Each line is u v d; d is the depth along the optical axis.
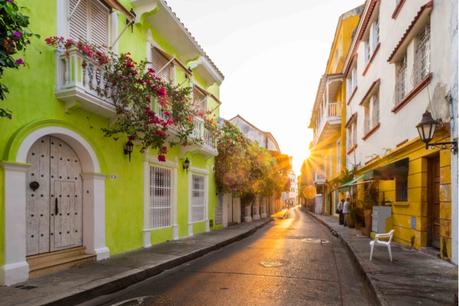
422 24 9.18
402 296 5.29
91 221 8.10
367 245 10.56
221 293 6.05
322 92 26.23
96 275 6.63
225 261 9.09
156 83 8.90
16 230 6.11
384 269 7.04
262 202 31.66
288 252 10.61
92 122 8.21
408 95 9.73
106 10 8.98
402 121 10.56
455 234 7.25
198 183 15.45
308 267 8.28
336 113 23.30
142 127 8.65
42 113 6.84
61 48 7.27
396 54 10.98
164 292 6.16
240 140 18.64
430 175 8.98
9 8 4.93
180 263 8.66
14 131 6.26
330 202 33.31
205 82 16.50
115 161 9.03
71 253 7.65
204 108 15.87
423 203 9.00
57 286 5.85
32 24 6.72
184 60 13.77
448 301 5.05
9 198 6.01
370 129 14.80
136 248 9.93
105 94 7.85
